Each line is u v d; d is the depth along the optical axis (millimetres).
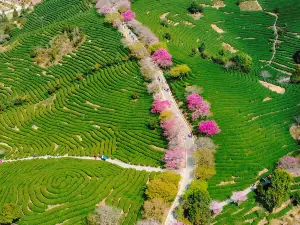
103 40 131000
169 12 148500
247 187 81375
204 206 73438
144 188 80500
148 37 124875
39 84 122562
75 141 100562
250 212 76688
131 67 117875
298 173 84250
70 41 133125
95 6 150000
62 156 96875
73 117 108125
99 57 125188
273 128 95438
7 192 82688
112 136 98688
